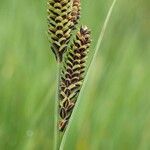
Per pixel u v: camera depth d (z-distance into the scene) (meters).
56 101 0.18
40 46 0.43
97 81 0.41
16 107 0.35
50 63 0.40
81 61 0.19
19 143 0.32
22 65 0.40
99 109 0.39
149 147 0.39
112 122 0.39
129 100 0.41
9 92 0.36
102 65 0.43
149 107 0.42
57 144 0.18
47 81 0.38
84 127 0.37
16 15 0.44
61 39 0.18
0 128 0.33
